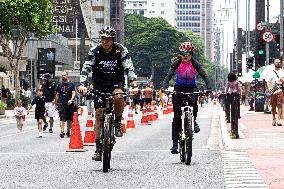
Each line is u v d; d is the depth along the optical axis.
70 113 33.00
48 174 16.31
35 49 115.81
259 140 26.19
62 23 156.50
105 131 16.52
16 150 24.78
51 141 30.27
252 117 50.91
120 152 22.86
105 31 16.78
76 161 19.73
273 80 35.81
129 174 16.09
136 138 31.27
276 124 38.06
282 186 13.38
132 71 17.03
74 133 23.59
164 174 16.02
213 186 13.70
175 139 19.23
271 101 37.12
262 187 13.30
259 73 57.16
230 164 17.91
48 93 37.31
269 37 56.06
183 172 16.36
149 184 14.21
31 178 15.52
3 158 21.08
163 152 22.81
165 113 69.31
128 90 17.27
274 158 19.19
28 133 37.84
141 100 82.81
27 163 19.23
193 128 18.94
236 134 27.52
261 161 18.44
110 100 16.91
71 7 156.12
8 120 58.69
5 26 77.50
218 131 37.41
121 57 17.05
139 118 59.59
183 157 18.77
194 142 28.03
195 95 18.81
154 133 35.78
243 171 16.16
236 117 27.45
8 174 16.42
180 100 18.97
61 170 17.19
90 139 26.59
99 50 17.00
